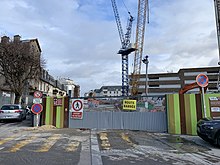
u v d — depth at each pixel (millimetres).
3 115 17953
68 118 14180
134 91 62906
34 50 30766
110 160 6496
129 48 64562
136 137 10711
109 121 13695
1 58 27375
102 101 13977
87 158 6699
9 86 30844
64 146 8453
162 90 81000
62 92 67312
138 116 13305
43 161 6289
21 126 15047
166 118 12648
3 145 8562
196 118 11812
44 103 14648
